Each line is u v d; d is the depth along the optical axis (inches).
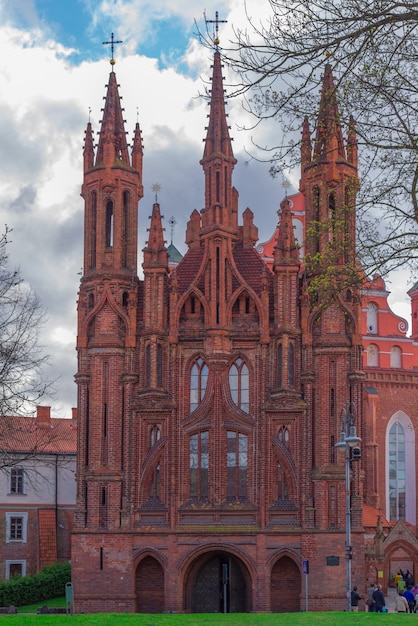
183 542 2822.3
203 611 2876.5
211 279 2935.5
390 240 1482.5
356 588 2760.8
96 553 2844.5
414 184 1454.2
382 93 1408.7
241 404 2908.5
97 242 3006.9
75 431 4227.4
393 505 3799.2
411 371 3878.0
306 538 2785.4
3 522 3907.5
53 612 2856.8
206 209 2999.5
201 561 2878.9
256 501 2834.6
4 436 2615.7
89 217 3056.1
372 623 1507.1
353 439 2181.3
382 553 3403.1
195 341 2940.5
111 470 2878.9
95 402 2920.8
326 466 2819.9
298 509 2812.5
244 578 2859.3
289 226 2970.0
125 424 2913.4
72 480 4055.1
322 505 2797.7
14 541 3912.4
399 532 3469.5
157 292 2955.2
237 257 3014.3
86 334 2967.5
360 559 2780.5
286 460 2839.6
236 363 2935.5
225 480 2866.6
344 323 2903.5
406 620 1549.0
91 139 3120.1
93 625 1482.5
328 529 2783.0
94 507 2866.6
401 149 1451.8
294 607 2797.7
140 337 2950.3
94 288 2987.2
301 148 1435.8
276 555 2790.4
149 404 2898.6
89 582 2834.6
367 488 3663.9
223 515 2839.6
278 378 2881.4
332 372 2878.9
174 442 2888.8
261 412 2871.6
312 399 2871.6
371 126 1444.4
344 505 2802.7
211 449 2869.1
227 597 2866.6
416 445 3841.0
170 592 2807.6
